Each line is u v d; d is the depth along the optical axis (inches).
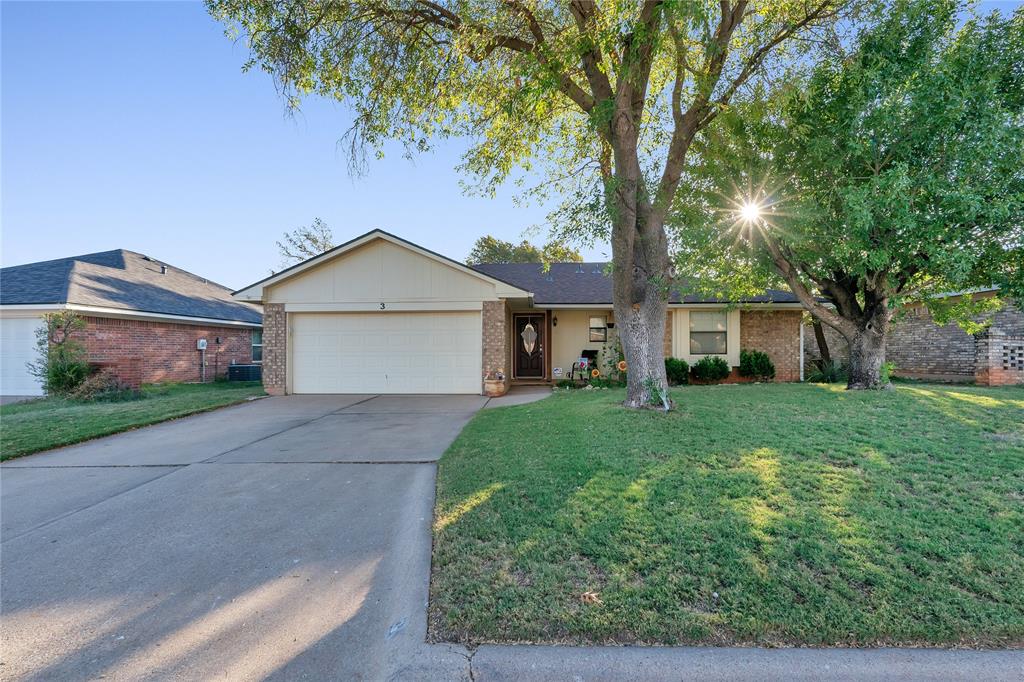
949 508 144.1
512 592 108.6
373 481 195.5
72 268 566.9
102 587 118.1
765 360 540.7
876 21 278.4
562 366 612.1
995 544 123.3
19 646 95.2
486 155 344.2
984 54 276.4
